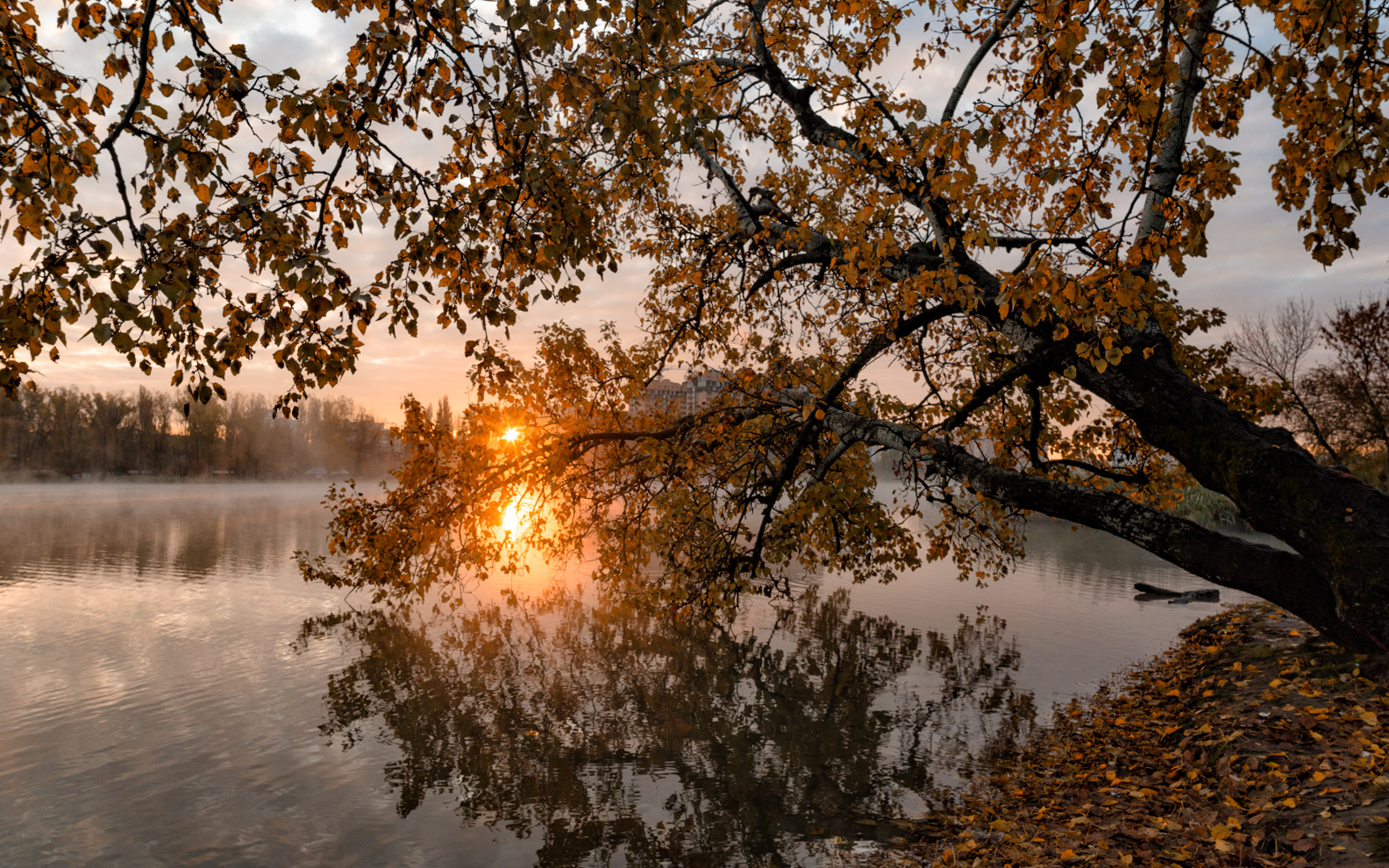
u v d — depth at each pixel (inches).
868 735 429.1
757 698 508.4
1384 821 195.0
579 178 187.0
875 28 279.1
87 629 714.8
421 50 159.0
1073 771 327.9
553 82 172.7
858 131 286.7
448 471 454.0
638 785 365.4
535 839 311.3
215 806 343.9
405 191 173.5
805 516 442.0
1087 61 160.1
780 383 444.5
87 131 153.0
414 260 171.9
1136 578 1051.9
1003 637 671.1
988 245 178.7
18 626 723.4
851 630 719.7
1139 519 245.8
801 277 425.4
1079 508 254.2
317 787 365.1
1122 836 232.5
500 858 295.7
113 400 4522.6
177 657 616.4
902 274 315.0
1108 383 255.0
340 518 444.8
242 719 465.7
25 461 4207.7
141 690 524.7
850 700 500.7
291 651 641.6
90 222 127.8
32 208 152.7
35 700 502.9
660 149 167.5
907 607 831.1
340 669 582.6
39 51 147.4
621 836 311.3
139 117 136.9
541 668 587.5
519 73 162.9
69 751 412.2
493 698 510.3
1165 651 580.7
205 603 844.0
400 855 298.5
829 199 306.0
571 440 450.3
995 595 899.4
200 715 473.1
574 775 379.2
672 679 556.7
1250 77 202.8
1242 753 274.2
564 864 289.6
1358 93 173.9
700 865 284.0
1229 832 211.0
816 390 412.8
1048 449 437.4
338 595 901.2
